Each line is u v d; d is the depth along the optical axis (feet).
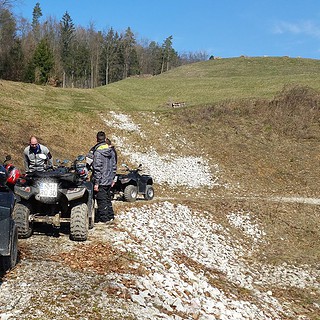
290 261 41.83
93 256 22.26
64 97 121.70
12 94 105.60
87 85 308.19
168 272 24.14
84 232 24.06
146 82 175.32
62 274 18.54
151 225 36.94
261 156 85.10
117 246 25.17
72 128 86.89
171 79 185.16
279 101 109.60
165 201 50.06
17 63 181.27
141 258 24.17
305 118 102.58
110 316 14.97
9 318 13.61
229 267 35.17
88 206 26.58
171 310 17.87
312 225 54.95
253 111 106.42
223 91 140.77
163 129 97.35
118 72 329.72
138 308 16.42
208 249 37.96
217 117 103.65
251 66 224.74
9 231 17.51
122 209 40.40
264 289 32.45
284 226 53.11
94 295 16.53
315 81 142.92
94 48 305.12
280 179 76.84
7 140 66.69
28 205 24.04
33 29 268.41
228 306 23.82
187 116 103.86
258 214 54.70
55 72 193.36
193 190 66.69
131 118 101.35
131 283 19.25
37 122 83.56
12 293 15.70
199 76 203.82
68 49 284.61
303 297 32.58
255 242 46.80
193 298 21.74
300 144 92.02
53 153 69.62
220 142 91.15
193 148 88.38
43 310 14.51
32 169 27.91
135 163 77.00
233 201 57.88
